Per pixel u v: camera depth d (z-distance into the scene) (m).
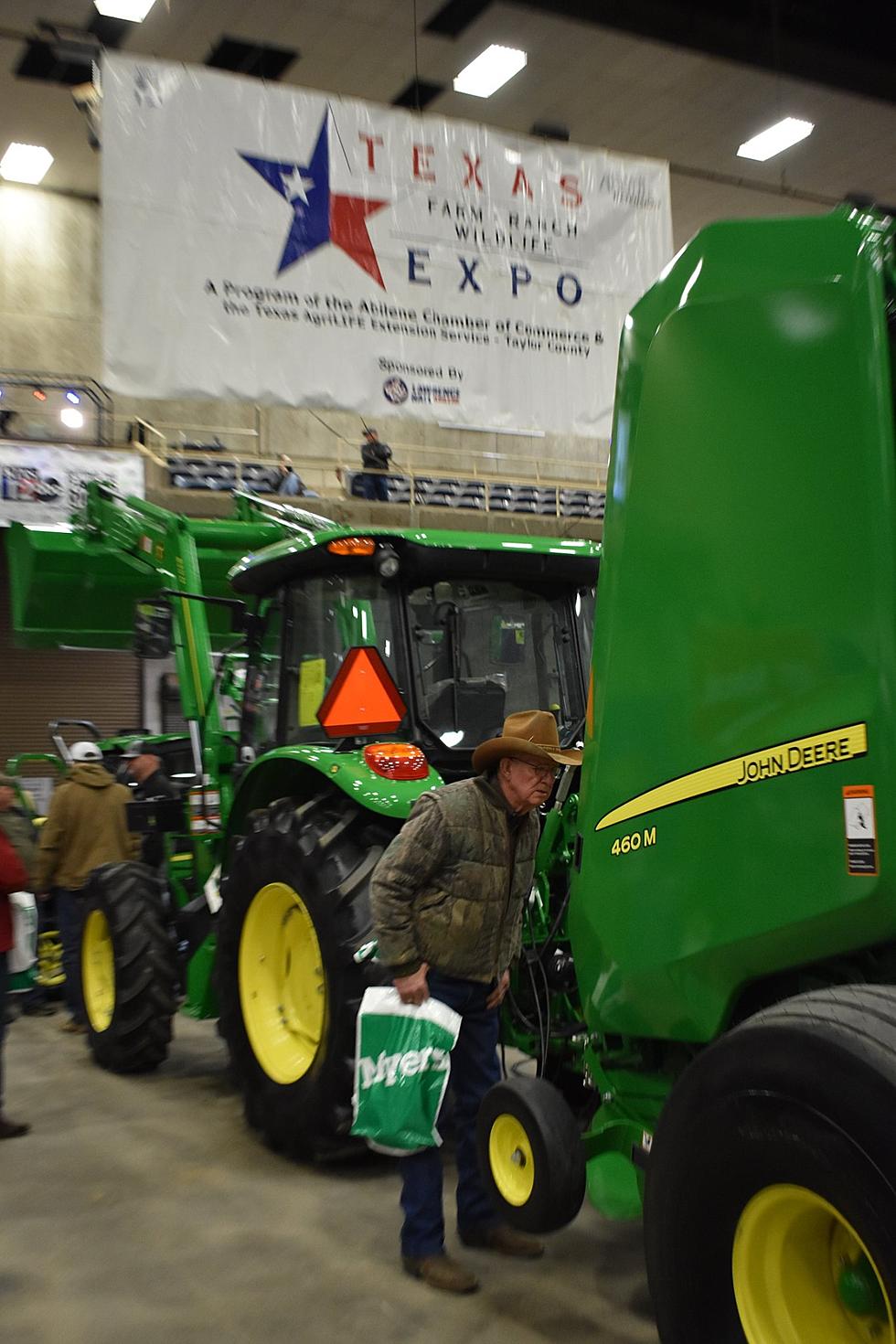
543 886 3.76
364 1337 2.72
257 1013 4.19
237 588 4.91
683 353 2.54
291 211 6.21
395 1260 3.14
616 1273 3.07
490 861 3.06
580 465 18.27
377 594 4.23
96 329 17.09
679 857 2.47
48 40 11.48
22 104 13.91
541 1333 2.73
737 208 16.70
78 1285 3.01
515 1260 3.16
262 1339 2.71
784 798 2.23
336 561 4.21
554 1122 2.78
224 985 4.32
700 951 2.41
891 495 2.08
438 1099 2.97
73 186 16.72
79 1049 5.75
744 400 2.39
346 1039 3.63
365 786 3.79
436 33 12.42
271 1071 4.05
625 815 2.63
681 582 2.50
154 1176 3.82
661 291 2.64
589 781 2.79
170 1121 4.45
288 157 6.23
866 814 2.06
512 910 3.15
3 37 12.27
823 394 2.23
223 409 17.14
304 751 4.16
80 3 11.59
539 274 6.72
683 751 2.47
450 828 3.03
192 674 5.73
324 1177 3.80
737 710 2.35
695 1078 2.19
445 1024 2.97
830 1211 1.95
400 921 2.98
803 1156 1.95
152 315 5.96
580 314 6.79
